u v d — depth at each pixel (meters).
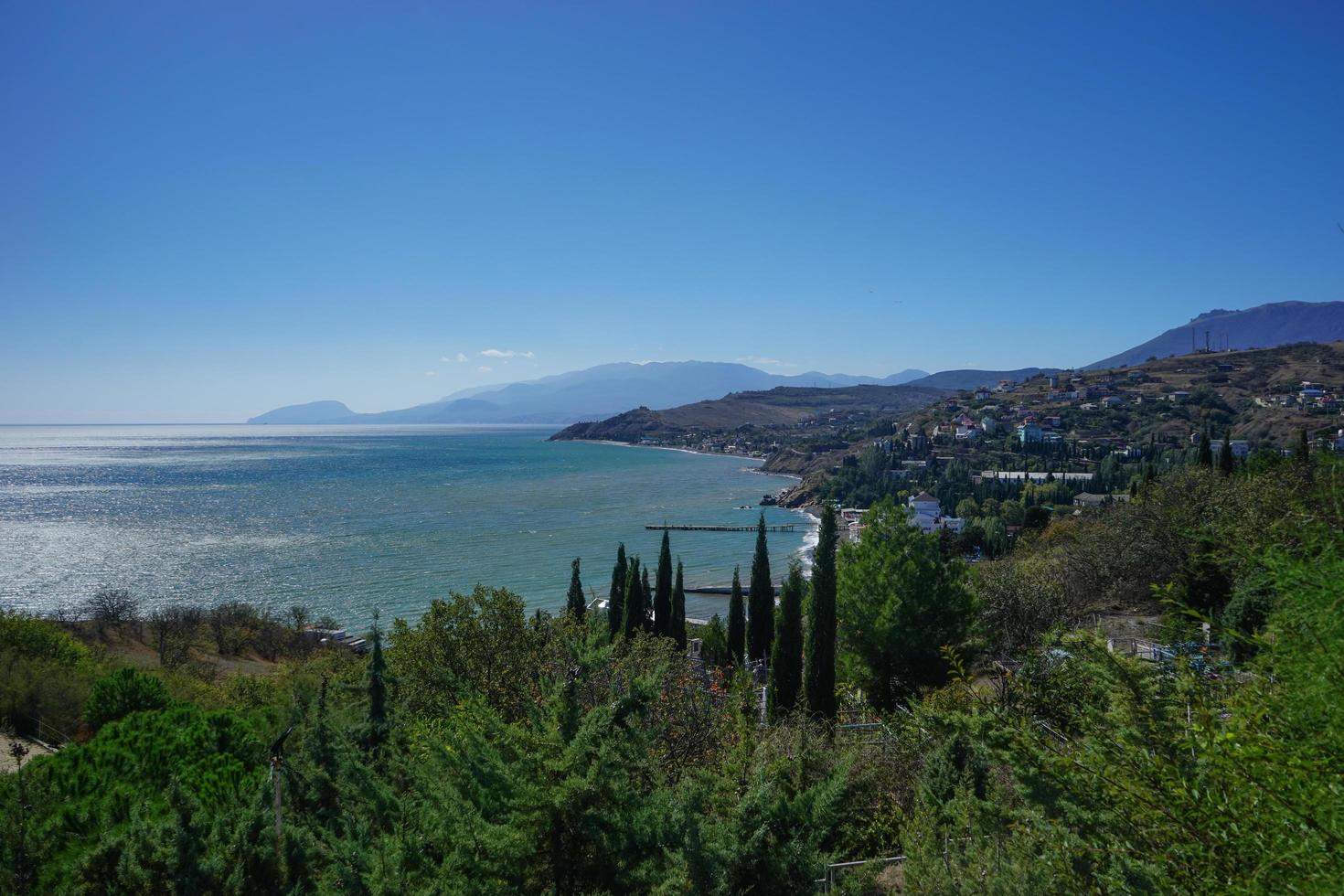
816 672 27.81
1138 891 6.67
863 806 13.75
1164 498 38.97
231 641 59.91
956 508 133.50
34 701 29.00
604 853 8.80
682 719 16.27
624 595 50.09
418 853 9.52
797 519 150.12
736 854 8.48
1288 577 6.14
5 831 12.43
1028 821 9.17
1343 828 5.08
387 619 70.12
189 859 10.68
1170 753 7.36
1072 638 9.63
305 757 14.13
